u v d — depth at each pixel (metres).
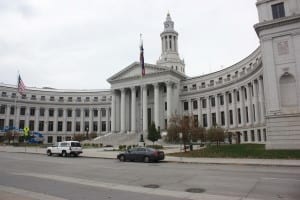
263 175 15.58
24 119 92.19
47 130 95.25
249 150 32.47
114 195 10.47
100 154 35.94
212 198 9.88
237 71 66.19
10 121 89.12
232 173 16.69
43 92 96.81
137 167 20.81
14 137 71.44
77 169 19.39
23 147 53.41
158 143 58.56
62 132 96.88
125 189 11.69
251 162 22.75
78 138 78.19
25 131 59.50
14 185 12.70
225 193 10.72
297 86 31.70
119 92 81.50
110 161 27.08
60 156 34.69
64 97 98.88
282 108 32.31
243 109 62.22
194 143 59.69
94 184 12.96
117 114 80.19
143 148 26.66
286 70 32.50
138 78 75.81
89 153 37.91
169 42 94.81
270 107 32.84
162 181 13.77
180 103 77.50
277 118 31.84
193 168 19.97
